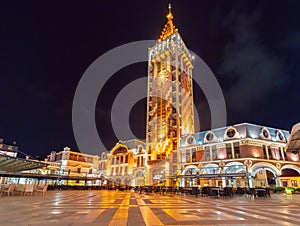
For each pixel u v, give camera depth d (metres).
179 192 29.50
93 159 77.06
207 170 41.56
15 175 35.59
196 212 9.23
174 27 75.19
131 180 59.97
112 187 51.38
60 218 7.20
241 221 7.00
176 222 6.73
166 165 49.84
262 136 39.09
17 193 21.00
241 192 24.19
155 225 6.22
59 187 43.94
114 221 6.77
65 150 72.56
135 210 9.73
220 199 19.41
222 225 6.29
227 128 41.12
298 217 8.02
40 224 6.14
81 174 72.25
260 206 12.36
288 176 40.62
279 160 38.50
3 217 7.31
